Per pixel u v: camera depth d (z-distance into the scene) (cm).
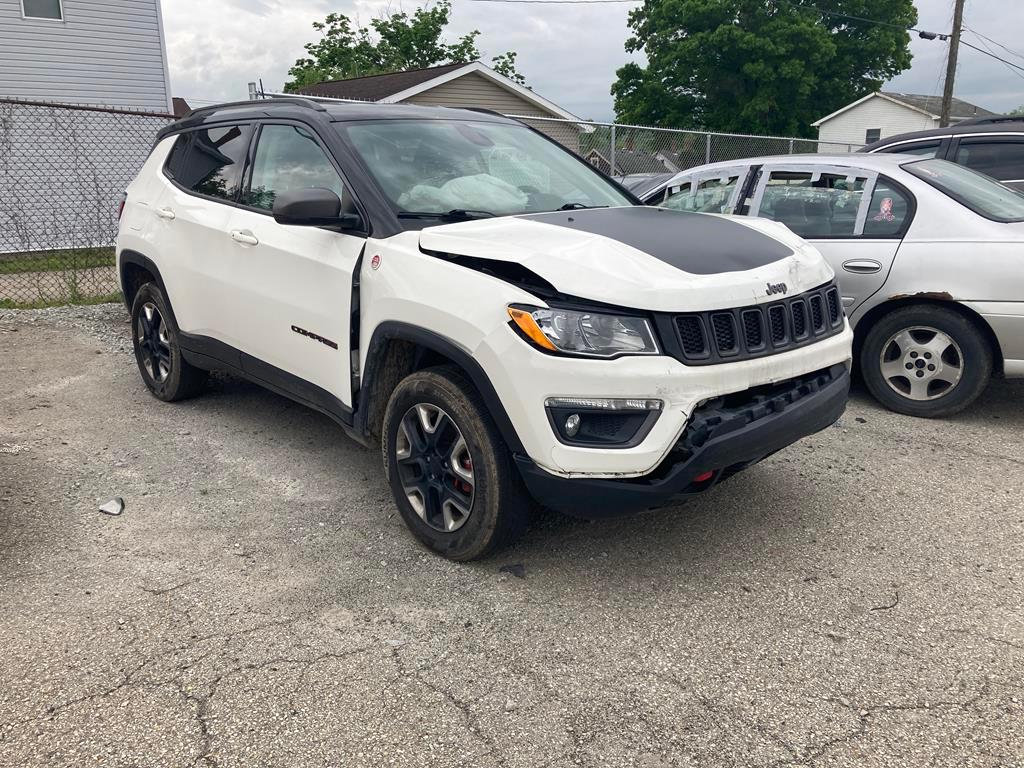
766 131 4144
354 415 375
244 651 281
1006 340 486
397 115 428
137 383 603
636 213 389
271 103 459
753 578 332
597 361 285
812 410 326
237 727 244
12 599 313
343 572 336
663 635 292
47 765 228
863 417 532
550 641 289
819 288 352
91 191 1470
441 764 230
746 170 610
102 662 274
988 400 568
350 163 379
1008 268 478
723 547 358
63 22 1723
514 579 331
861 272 527
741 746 237
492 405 305
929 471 443
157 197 515
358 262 358
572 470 292
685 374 287
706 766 229
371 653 281
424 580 329
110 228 1227
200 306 471
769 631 295
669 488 290
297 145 415
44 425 510
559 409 290
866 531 373
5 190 1441
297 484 424
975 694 259
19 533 367
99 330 777
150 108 1875
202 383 548
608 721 248
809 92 4078
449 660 278
